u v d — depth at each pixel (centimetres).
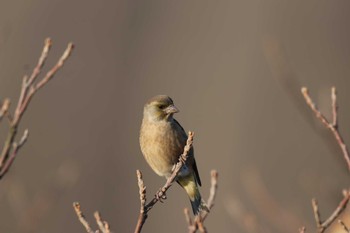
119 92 2214
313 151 1983
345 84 2045
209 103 2183
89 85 2195
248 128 2091
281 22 2194
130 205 2059
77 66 2200
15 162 1981
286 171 1952
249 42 2212
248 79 2162
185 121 2170
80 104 2164
